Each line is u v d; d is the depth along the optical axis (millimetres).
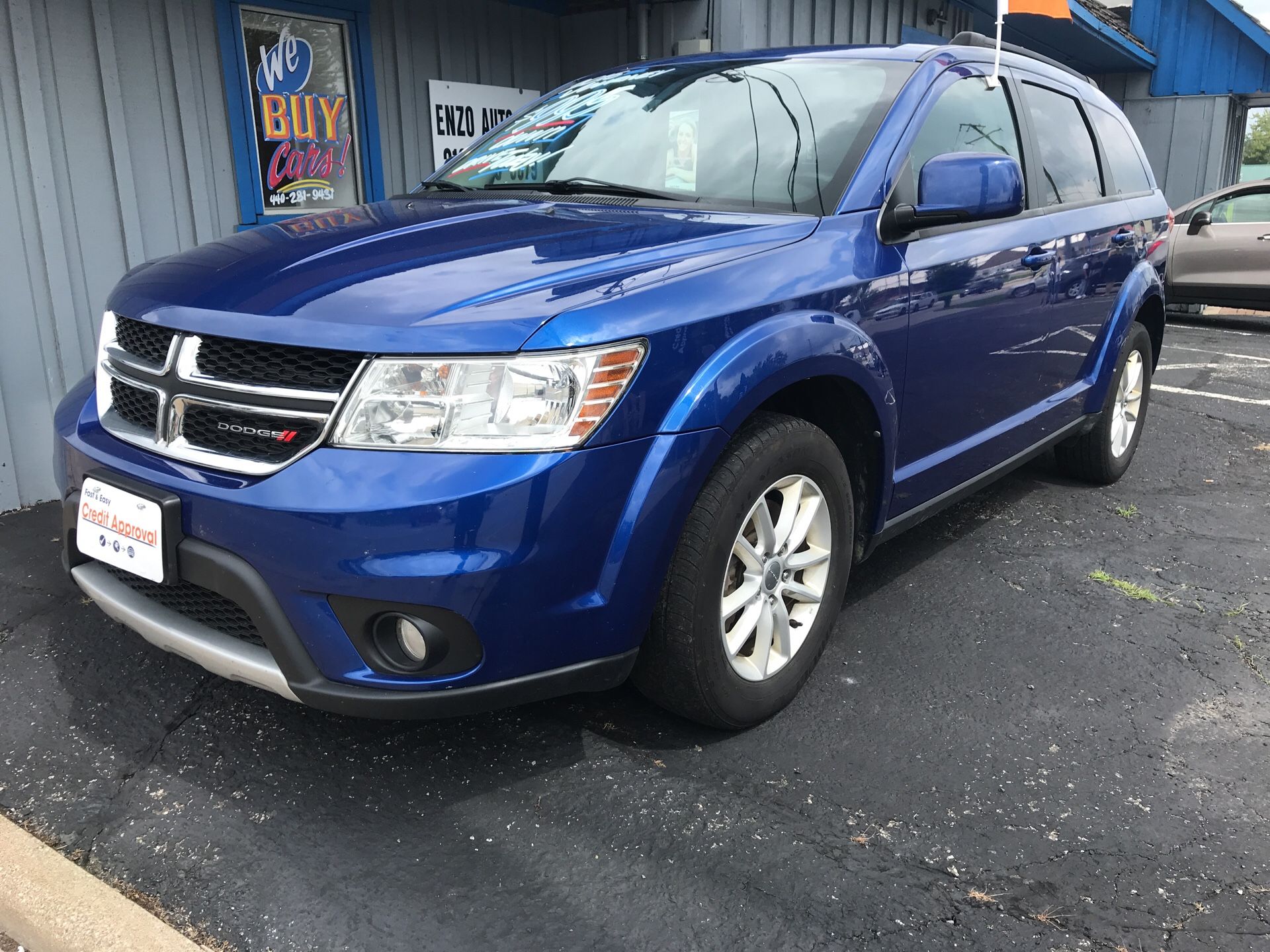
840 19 8320
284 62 5184
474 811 2217
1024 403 3660
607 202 2797
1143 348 4719
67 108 4234
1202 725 2637
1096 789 2340
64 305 4281
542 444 1916
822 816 2215
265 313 2014
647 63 3574
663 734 2523
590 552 2008
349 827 2160
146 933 1819
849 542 2695
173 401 2100
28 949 1869
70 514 2365
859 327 2555
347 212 2863
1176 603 3395
